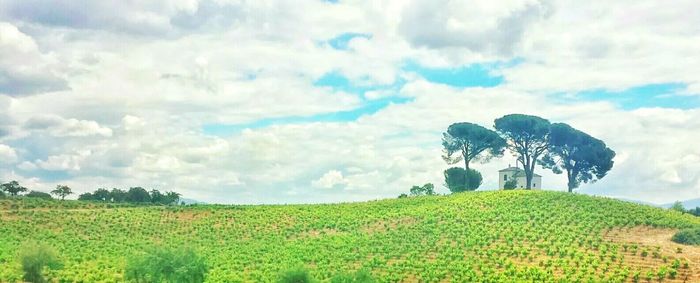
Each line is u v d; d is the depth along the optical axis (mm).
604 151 145125
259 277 74438
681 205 121688
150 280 63406
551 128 144375
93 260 84062
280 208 122438
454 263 77312
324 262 82438
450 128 149750
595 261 72000
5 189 137375
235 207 121938
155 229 107125
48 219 108812
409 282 72250
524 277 69250
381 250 87562
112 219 112062
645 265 71250
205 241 99438
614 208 101688
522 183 148750
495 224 96000
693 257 73000
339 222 108438
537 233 88375
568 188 149000
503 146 147500
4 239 94500
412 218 106562
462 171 143750
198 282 62188
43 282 67500
